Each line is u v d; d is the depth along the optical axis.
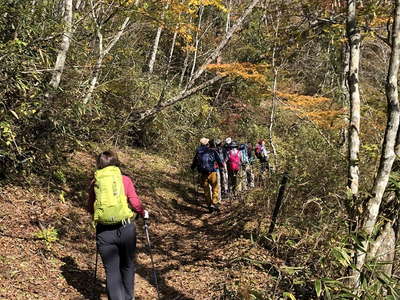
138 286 5.51
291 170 6.41
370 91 9.71
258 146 12.22
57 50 6.28
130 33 13.45
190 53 18.94
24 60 5.61
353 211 4.20
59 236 6.02
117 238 4.45
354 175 4.69
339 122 8.59
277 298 4.38
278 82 11.66
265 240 6.60
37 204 6.58
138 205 4.57
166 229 8.36
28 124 6.11
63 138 6.93
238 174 11.23
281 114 13.34
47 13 6.42
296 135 8.25
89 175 9.04
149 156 13.92
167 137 14.76
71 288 4.85
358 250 4.07
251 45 11.56
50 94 6.27
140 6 8.89
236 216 8.57
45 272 4.95
